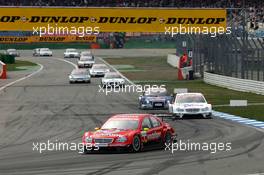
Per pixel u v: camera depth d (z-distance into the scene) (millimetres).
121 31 140375
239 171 45719
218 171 45906
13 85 180375
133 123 60156
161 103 113875
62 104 127750
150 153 57500
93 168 48344
